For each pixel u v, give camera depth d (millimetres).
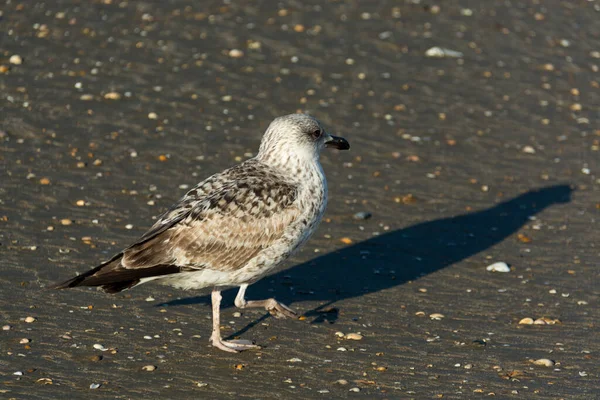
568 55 21422
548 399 9594
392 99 18609
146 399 9242
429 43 21203
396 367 10211
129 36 19953
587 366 10344
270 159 10844
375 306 11758
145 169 15094
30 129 15984
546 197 15430
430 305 11836
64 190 14141
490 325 11344
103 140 15906
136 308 11250
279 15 21734
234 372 9938
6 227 12891
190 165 15375
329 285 12328
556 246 13742
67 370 9672
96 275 9688
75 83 17812
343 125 17406
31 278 11648
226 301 11727
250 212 10273
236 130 16766
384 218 14398
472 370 10195
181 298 11641
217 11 21594
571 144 17516
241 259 10320
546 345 10828
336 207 14617
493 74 20141
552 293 12258
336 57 20031
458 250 13531
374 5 22859
